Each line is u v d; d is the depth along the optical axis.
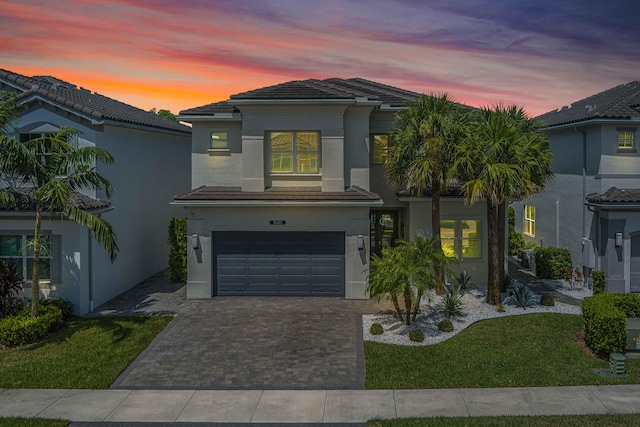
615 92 25.50
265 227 19.38
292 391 12.14
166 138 25.61
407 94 24.16
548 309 17.38
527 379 12.41
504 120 16.78
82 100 21.12
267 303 18.73
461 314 16.78
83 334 15.63
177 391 12.21
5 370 13.20
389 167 18.80
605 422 10.37
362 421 10.70
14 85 19.20
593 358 13.46
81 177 15.72
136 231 22.25
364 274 19.23
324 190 19.88
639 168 20.66
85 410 11.25
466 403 11.35
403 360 13.56
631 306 14.79
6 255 17.77
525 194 16.55
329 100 19.31
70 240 17.55
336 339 15.14
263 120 19.88
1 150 14.44
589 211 21.45
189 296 19.53
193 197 19.05
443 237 20.95
